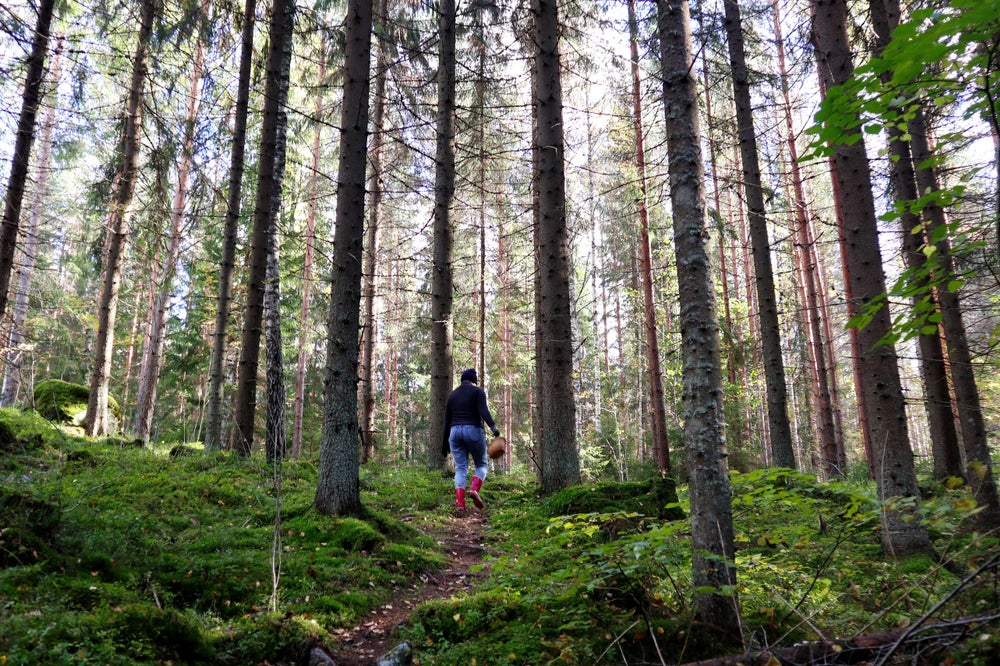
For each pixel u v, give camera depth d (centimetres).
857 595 347
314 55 1376
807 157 330
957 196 311
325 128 1805
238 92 1134
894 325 330
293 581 475
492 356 2372
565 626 356
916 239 793
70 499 581
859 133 316
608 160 1648
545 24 948
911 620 304
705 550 348
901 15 853
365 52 711
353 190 684
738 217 1775
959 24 234
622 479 1964
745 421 1605
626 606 380
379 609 475
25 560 370
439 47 1341
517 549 655
